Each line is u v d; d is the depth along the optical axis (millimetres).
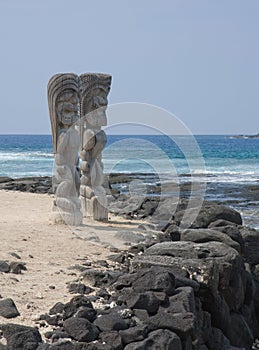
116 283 11625
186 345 9711
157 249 13516
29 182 37688
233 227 17391
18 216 21547
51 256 15031
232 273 13938
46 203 26281
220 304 12812
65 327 9375
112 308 10266
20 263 13531
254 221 28750
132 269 12688
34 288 11914
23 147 123250
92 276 12555
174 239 16875
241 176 57688
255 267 17250
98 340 9188
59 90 18828
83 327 9258
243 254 17203
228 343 12789
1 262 13344
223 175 59094
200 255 13719
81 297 10430
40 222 19688
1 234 17219
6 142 162000
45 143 151875
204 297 12414
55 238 17125
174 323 9719
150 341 9211
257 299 15969
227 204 35406
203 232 16344
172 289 10773
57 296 11430
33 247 15852
